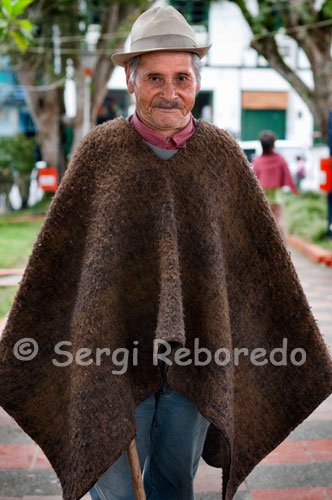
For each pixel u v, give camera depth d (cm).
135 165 162
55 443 181
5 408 179
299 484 255
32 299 172
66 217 167
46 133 1457
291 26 1009
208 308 165
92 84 1386
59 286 172
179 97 160
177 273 156
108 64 1376
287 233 987
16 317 173
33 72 1395
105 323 162
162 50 157
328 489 251
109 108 2209
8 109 2088
